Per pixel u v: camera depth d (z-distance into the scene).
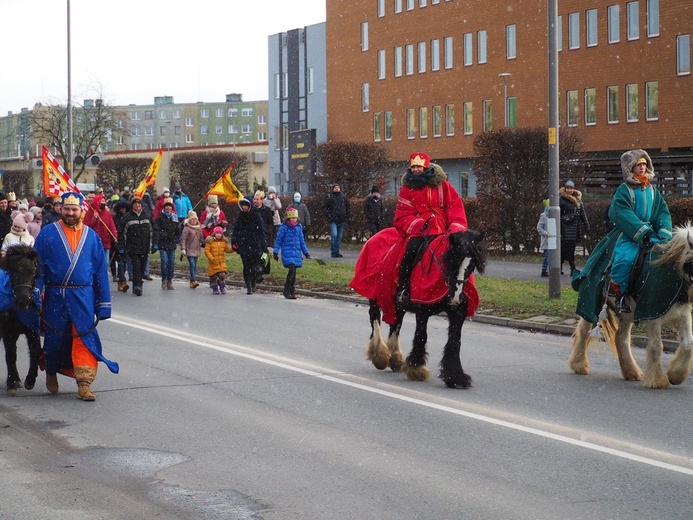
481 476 7.19
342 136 65.56
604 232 26.95
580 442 8.17
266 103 145.25
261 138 145.62
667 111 46.88
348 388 10.65
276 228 32.59
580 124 50.81
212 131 145.62
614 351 11.23
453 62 57.72
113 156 72.12
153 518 6.30
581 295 11.30
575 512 6.34
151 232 22.03
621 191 10.92
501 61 54.81
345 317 17.14
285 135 70.56
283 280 23.00
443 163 59.81
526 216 29.27
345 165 42.78
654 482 7.00
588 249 27.62
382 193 44.34
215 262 21.34
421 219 10.94
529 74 53.34
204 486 6.99
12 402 9.98
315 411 9.46
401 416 9.22
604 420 9.02
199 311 18.00
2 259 10.16
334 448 8.03
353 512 6.38
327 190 42.81
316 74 67.69
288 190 69.19
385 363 11.77
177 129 145.88
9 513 6.41
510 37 54.34
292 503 6.58
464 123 57.34
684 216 24.73
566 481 7.04
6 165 85.81
